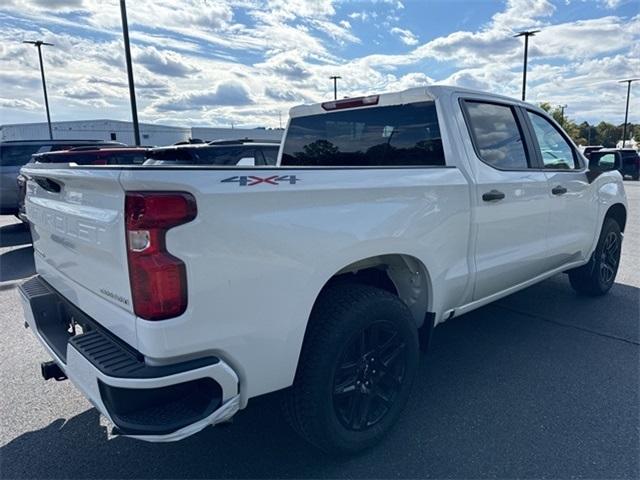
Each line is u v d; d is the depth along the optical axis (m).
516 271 3.70
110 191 1.98
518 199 3.58
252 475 2.50
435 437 2.78
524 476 2.44
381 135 3.61
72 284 2.50
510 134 3.69
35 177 2.74
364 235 2.48
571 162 4.41
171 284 1.87
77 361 2.09
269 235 2.10
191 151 7.79
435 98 3.24
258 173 2.07
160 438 1.92
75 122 50.53
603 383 3.36
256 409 3.12
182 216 1.87
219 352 2.03
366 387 2.62
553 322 4.50
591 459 2.56
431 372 3.56
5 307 5.27
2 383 3.51
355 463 2.57
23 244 9.04
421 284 3.01
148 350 1.89
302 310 2.25
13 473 2.54
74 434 2.88
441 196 2.94
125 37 14.45
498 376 3.48
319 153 4.12
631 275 6.05
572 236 4.38
